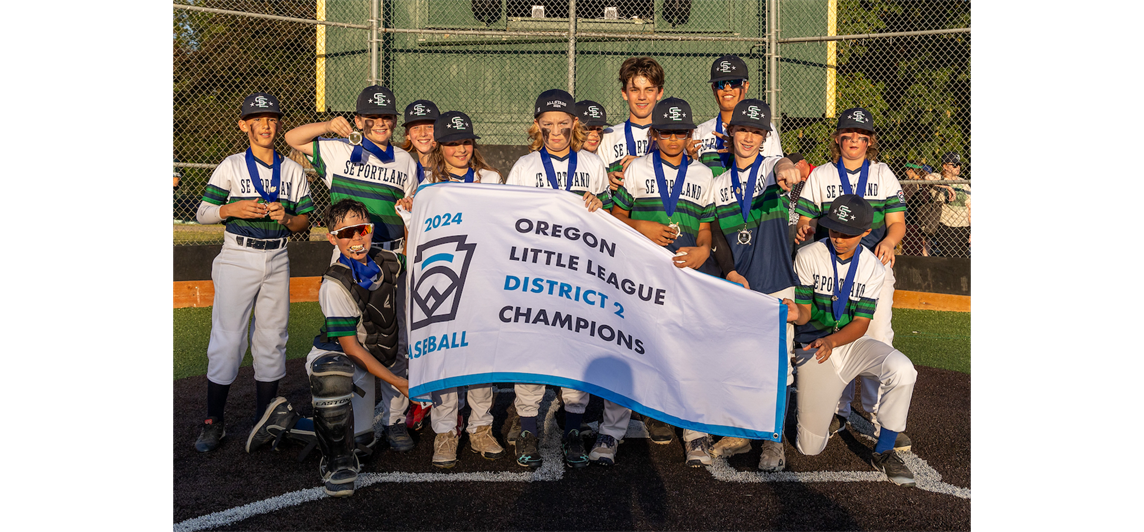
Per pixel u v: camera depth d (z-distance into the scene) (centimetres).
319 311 763
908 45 1057
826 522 295
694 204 379
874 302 360
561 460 366
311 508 304
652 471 351
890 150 1077
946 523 294
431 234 350
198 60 1078
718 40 873
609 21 915
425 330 333
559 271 343
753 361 347
